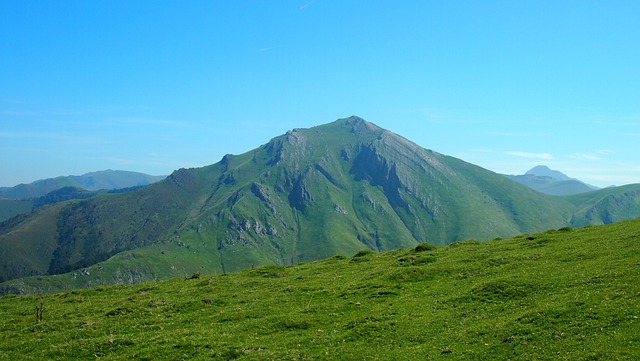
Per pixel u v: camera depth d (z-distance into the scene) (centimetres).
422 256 7006
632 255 4988
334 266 7588
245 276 7250
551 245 6538
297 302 5241
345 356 3534
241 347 3853
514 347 3284
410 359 3341
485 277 5269
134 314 5088
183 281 7331
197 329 4431
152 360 3694
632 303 3531
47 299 6450
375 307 4716
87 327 4675
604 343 3042
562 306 3753
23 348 4109
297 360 3525
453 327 3884
